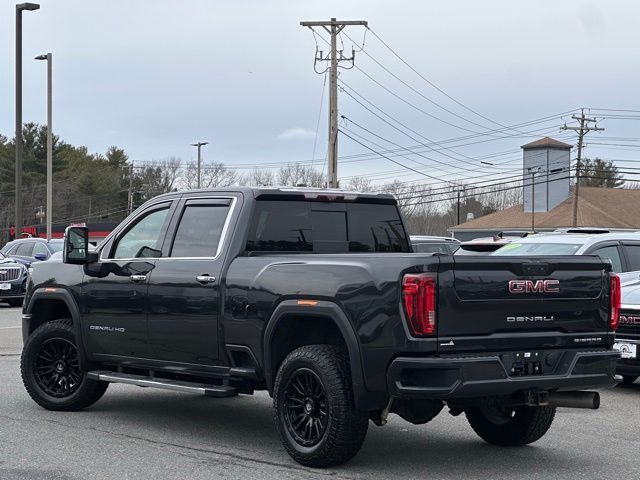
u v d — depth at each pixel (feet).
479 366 21.54
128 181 353.51
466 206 361.10
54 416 30.48
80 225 29.86
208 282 26.05
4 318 69.87
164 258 27.81
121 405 32.78
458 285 21.68
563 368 23.24
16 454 24.75
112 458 24.35
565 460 24.75
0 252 90.99
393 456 24.91
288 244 26.84
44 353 31.65
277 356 24.56
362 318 21.99
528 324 22.71
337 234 27.86
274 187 27.07
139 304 28.09
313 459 23.00
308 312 23.11
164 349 27.58
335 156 137.08
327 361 22.74
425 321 21.26
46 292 31.27
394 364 21.44
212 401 33.81
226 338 25.57
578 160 222.28
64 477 22.29
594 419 31.09
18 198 103.35
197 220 27.45
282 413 23.76
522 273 22.58
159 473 22.71
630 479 22.65
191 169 341.00
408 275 21.42
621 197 263.90
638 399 35.53
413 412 23.26
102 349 29.73
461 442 26.99
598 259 24.09
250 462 23.91
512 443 26.23
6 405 32.40
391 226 29.12
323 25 138.10
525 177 264.31
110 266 29.27
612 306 24.26
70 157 366.84
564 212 252.01
